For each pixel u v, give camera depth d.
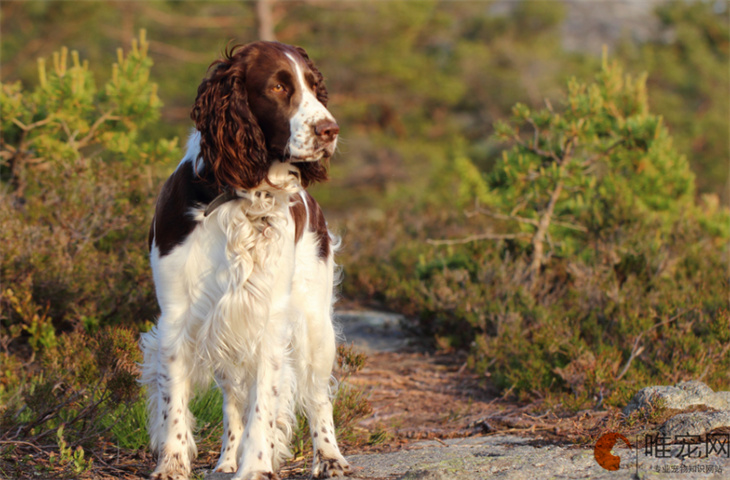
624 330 7.00
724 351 6.46
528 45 32.72
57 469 4.52
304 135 4.07
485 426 5.92
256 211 4.19
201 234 4.15
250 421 4.23
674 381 6.22
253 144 4.16
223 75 4.20
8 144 8.88
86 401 5.25
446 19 30.55
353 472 4.48
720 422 4.80
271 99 4.15
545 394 6.66
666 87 32.72
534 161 9.13
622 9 40.88
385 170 27.75
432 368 7.98
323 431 4.67
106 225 7.62
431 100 30.39
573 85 8.91
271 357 4.25
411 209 13.09
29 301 6.72
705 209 11.25
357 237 11.84
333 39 28.28
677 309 7.16
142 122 9.44
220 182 4.15
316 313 4.72
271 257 4.20
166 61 28.20
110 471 4.65
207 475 4.42
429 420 6.36
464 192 13.25
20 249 6.86
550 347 6.82
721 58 34.41
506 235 9.09
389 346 8.79
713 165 29.56
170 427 4.25
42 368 6.14
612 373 6.45
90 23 26.83
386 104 29.97
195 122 4.23
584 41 37.78
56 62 9.14
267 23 25.83
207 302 4.17
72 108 8.88
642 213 9.14
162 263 4.19
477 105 32.16
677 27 34.47
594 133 8.98
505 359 7.21
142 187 8.23
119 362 4.86
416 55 30.06
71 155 8.54
